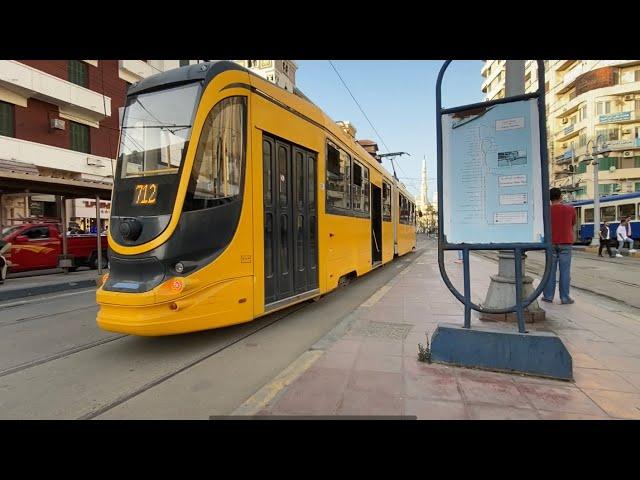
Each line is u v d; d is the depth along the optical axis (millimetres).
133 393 3834
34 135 20609
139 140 5277
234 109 5383
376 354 4508
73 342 5543
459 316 6352
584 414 3076
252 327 6223
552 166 54938
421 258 19234
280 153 6262
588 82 47531
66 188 12484
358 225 9703
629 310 6723
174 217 4719
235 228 5234
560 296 7227
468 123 4238
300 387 3621
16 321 6879
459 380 3734
